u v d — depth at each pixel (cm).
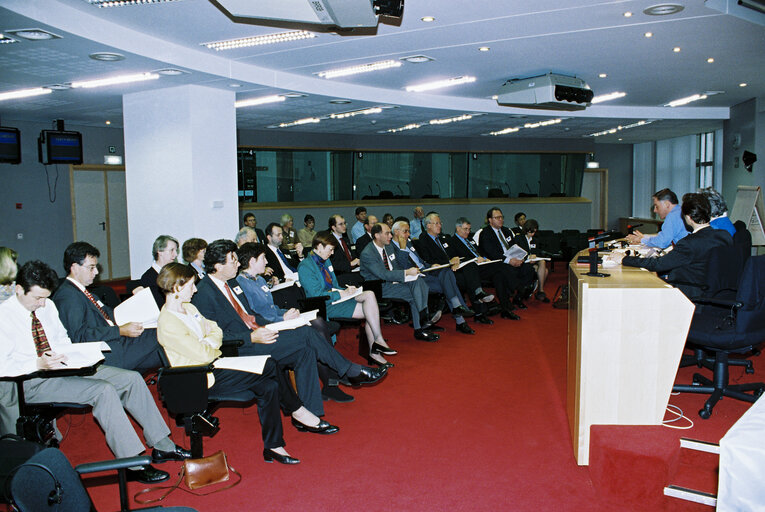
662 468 283
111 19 484
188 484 311
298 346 392
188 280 337
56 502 196
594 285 322
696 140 1494
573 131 1379
